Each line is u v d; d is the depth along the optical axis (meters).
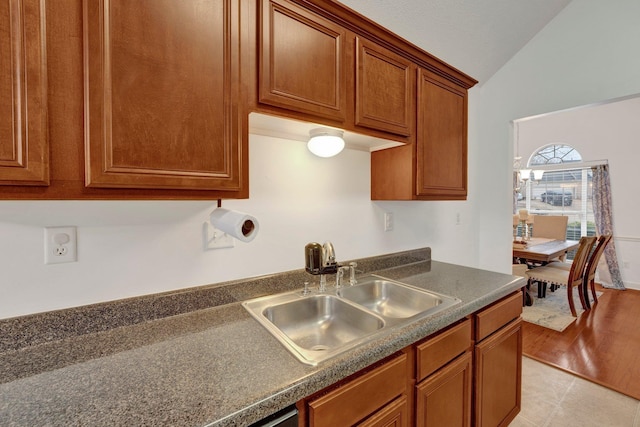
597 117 4.45
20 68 0.60
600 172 4.38
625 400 1.83
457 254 2.45
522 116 2.46
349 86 1.16
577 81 2.19
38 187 0.63
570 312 3.28
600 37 2.08
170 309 1.07
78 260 0.93
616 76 2.02
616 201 4.32
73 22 0.65
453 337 1.16
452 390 1.17
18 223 0.84
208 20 0.82
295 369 0.74
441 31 1.89
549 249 3.54
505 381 1.49
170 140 0.77
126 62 0.71
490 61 2.41
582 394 1.90
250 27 0.90
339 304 1.27
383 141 1.49
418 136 1.47
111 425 0.56
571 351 2.43
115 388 0.67
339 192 1.60
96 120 0.68
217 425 0.57
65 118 0.65
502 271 2.58
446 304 1.20
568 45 2.22
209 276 1.18
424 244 2.13
